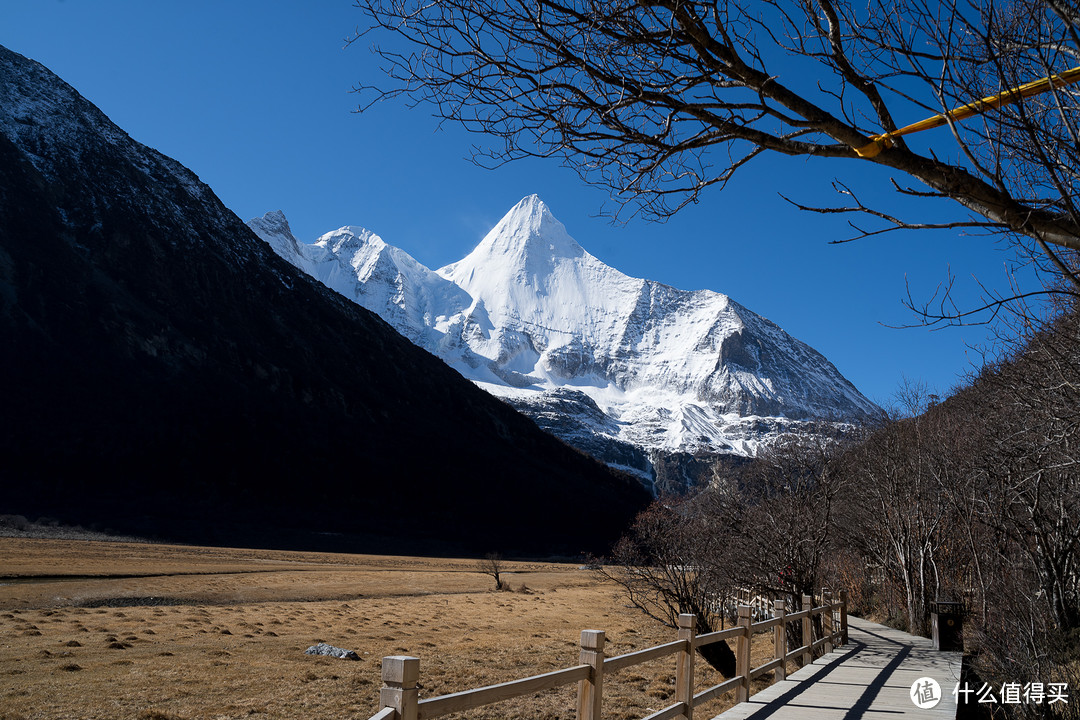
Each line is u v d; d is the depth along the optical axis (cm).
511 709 1678
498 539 11325
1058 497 1205
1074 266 417
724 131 379
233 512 10331
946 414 2309
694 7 354
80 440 10719
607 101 392
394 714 341
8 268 13525
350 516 11219
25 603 3781
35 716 1510
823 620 1773
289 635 2927
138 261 15612
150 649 2402
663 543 2191
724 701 1722
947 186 345
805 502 2139
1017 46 329
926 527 2084
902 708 900
